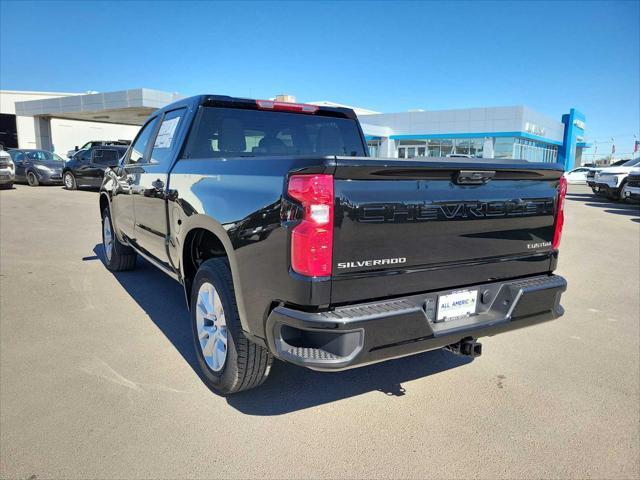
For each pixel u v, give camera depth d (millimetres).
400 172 2438
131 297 5219
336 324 2279
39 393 3193
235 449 2652
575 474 2516
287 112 4293
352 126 4676
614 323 4789
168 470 2475
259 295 2562
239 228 2668
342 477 2451
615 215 14539
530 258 3156
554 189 3211
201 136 3904
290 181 2354
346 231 2334
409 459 2602
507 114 37281
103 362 3658
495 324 2859
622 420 3023
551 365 3805
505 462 2594
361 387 3393
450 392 3342
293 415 3006
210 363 3209
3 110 46281
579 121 55250
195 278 3314
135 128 51781
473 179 2727
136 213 4715
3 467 2471
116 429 2811
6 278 5891
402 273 2553
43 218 10820
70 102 33062
